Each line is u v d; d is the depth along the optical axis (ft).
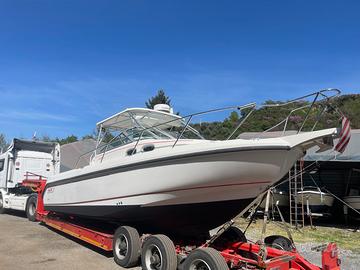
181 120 25.11
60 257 24.09
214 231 25.68
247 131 31.17
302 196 42.75
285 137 18.94
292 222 45.47
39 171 47.55
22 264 22.26
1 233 32.32
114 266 22.17
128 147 24.56
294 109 20.59
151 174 21.06
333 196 45.68
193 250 18.37
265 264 16.99
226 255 18.89
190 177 19.48
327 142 18.37
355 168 49.52
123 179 22.76
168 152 20.25
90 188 25.72
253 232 35.60
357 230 40.14
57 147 49.08
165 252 19.22
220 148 18.47
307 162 41.29
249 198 19.92
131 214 22.86
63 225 30.45
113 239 23.18
